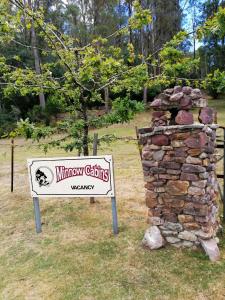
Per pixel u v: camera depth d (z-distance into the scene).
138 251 3.75
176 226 3.68
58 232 4.54
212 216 3.71
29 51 20.38
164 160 3.62
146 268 3.41
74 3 27.39
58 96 5.52
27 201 6.11
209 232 3.54
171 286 3.09
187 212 3.59
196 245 3.60
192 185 3.51
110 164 4.10
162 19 27.59
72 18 26.14
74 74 4.89
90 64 4.71
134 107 4.82
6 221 5.17
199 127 3.35
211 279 3.13
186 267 3.35
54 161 4.34
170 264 3.43
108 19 24.48
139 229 4.35
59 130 5.65
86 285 3.24
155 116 3.63
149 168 3.73
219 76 4.83
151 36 27.22
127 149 11.03
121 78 5.75
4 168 9.54
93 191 4.25
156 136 3.62
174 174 3.59
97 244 4.04
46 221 4.98
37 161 4.43
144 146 3.74
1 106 23.11
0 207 5.91
